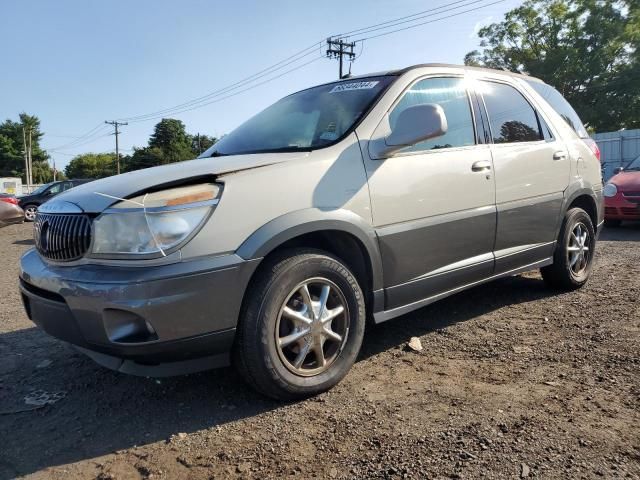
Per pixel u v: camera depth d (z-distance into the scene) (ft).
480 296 16.43
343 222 10.00
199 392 10.38
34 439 8.88
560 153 15.56
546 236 15.08
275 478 7.47
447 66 13.32
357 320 10.36
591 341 12.04
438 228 11.72
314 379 9.80
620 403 9.05
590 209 17.24
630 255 22.48
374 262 10.61
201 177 8.92
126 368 9.00
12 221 35.37
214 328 8.70
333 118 11.60
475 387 9.96
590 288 16.88
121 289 8.14
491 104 13.96
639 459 7.43
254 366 9.15
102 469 7.92
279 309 9.26
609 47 124.47
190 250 8.46
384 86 11.89
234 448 8.30
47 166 327.26
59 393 10.62
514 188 13.74
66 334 9.07
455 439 8.14
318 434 8.57
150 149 273.33
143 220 8.35
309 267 9.60
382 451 7.96
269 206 9.26
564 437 8.04
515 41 137.08
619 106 120.78
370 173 10.64
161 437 8.78
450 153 12.19
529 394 9.54
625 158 66.39
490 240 13.12
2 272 25.36
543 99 16.22
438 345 12.31
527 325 13.48
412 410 9.18
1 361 12.42
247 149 12.09
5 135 311.47
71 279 8.61
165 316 8.25
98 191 9.23
